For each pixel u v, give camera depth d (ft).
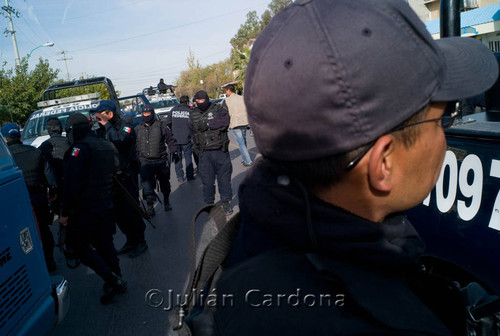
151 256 14.39
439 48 1.95
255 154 32.65
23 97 66.44
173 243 15.40
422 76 1.84
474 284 3.22
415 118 1.93
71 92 71.67
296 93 1.80
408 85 1.81
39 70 69.56
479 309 2.84
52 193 14.46
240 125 27.25
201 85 221.66
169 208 19.92
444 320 2.66
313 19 1.82
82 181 10.47
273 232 2.04
